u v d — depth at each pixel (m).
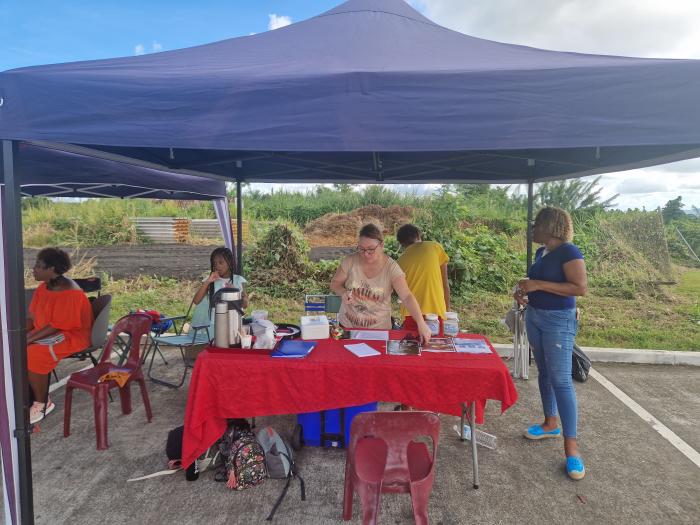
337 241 11.73
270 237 9.44
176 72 2.39
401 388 2.73
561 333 3.13
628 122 2.12
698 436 3.77
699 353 5.62
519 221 10.98
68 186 5.73
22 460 2.32
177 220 13.82
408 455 2.44
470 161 4.92
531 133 2.17
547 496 2.92
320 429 3.46
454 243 8.88
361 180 6.03
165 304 8.86
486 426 3.90
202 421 2.83
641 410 4.27
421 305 3.81
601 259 9.66
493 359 2.84
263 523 2.64
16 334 2.28
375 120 2.21
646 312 7.93
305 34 3.24
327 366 2.75
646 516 2.74
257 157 4.58
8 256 2.27
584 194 11.04
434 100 2.19
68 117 2.25
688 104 2.10
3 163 2.27
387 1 3.72
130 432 3.75
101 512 2.74
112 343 3.84
